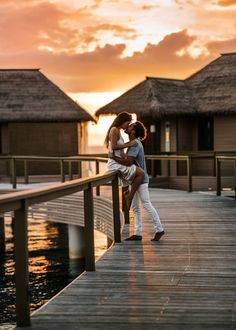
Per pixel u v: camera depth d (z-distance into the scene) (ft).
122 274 23.21
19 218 16.25
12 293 46.78
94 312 18.17
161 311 18.25
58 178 85.81
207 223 37.32
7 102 91.76
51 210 56.34
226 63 89.45
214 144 83.61
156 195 56.34
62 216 54.95
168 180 77.36
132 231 34.01
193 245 29.55
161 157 60.95
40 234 76.33
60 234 76.13
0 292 47.16
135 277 22.70
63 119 90.22
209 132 84.38
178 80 89.35
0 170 89.86
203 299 19.56
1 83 95.14
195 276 22.84
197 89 87.10
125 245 29.66
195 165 83.71
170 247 28.99
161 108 81.30
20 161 90.79
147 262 25.48
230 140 82.58
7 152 90.53
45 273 54.54
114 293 20.34
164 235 32.65
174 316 17.74
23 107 91.04
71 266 56.95
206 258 26.35
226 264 25.05
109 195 53.16
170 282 21.89
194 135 85.25
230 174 79.97
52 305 18.90
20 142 91.50
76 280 22.22
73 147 93.09
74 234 57.57
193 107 83.76
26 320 16.79
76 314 17.97
